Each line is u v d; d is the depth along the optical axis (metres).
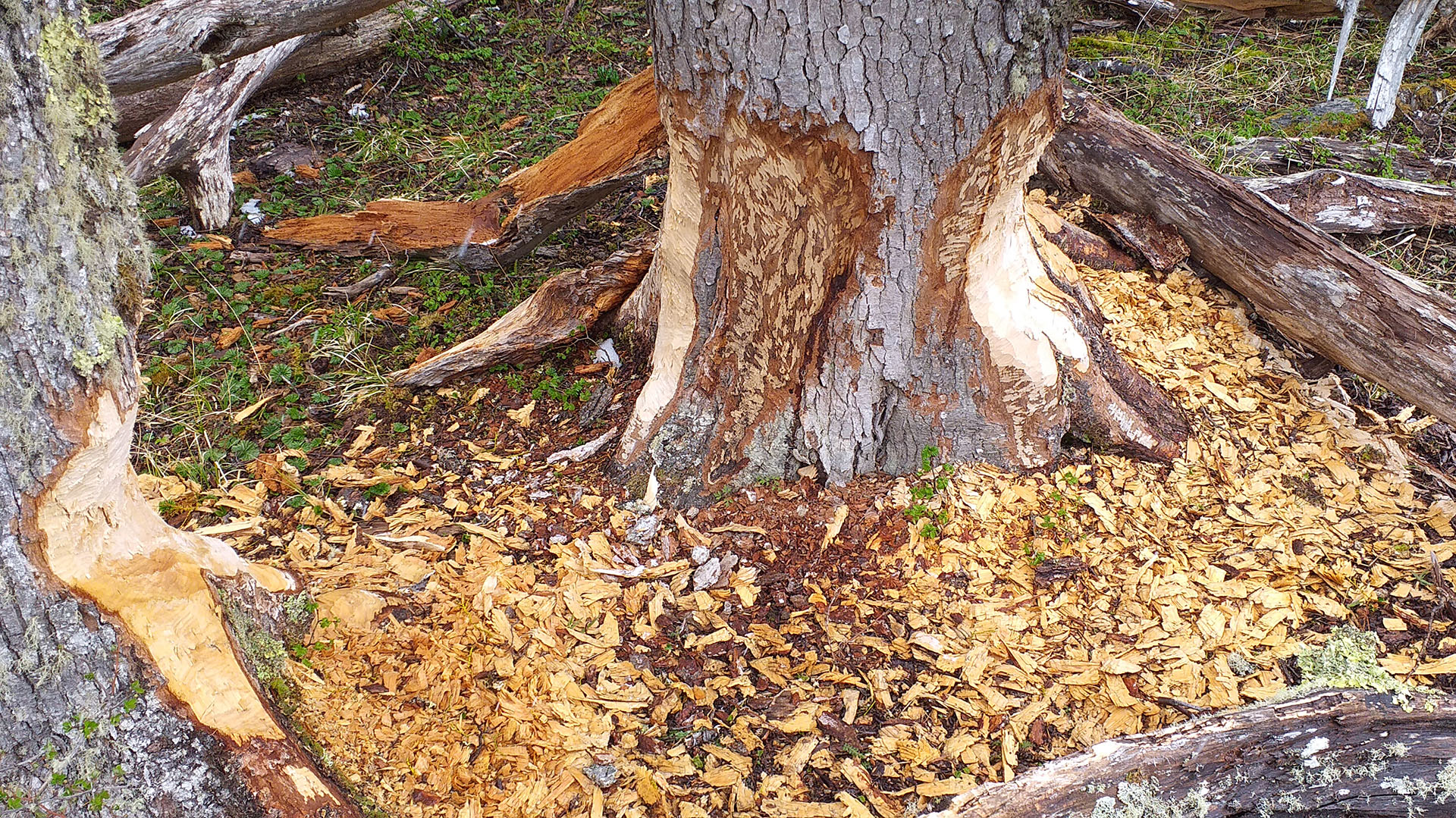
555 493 3.32
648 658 2.77
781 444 3.19
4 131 1.63
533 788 2.40
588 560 3.04
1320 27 6.88
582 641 2.78
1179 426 3.51
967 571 2.98
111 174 1.85
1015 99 2.59
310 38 5.87
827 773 2.49
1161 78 6.31
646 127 3.89
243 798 2.10
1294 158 5.41
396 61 6.46
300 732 2.34
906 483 3.22
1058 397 3.21
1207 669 2.72
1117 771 2.23
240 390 3.87
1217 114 5.95
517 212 4.25
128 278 1.92
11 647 1.92
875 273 2.84
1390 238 4.91
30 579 1.91
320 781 2.17
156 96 5.27
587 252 4.85
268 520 3.23
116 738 2.03
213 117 4.79
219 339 4.20
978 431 3.21
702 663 2.76
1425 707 2.30
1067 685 2.69
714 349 3.12
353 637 2.68
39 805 2.00
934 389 3.11
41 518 1.89
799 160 2.63
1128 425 3.34
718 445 3.23
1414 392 3.60
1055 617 2.86
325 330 4.18
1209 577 2.98
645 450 3.28
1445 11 6.75
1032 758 2.54
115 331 1.88
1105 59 6.52
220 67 4.75
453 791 2.38
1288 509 3.25
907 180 2.64
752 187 2.73
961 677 2.72
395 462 3.53
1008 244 2.97
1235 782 2.21
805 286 2.88
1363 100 5.90
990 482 3.22
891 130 2.54
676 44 2.56
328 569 2.96
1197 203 4.36
